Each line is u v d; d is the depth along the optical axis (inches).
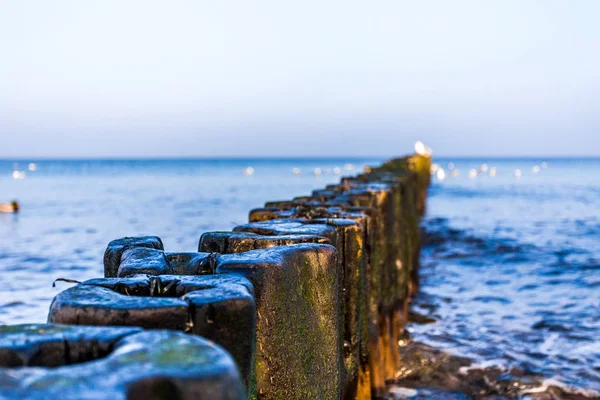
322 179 3225.9
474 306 468.8
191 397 56.1
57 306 82.7
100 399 51.1
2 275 562.6
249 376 87.3
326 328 137.6
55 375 55.4
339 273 187.5
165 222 1053.2
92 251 724.0
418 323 418.3
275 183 2662.4
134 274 109.3
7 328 71.6
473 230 952.9
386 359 316.5
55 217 1161.4
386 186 399.5
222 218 1122.0
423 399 293.6
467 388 308.7
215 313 83.7
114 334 69.6
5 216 1184.2
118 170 5462.6
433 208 1405.0
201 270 120.2
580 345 367.6
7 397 50.8
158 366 57.9
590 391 300.8
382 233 329.1
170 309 81.8
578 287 534.9
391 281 350.9
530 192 2031.3
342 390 186.1
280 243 148.5
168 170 5403.5
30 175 4037.9
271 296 116.6
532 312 447.2
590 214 1251.8
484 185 2561.5
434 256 719.1
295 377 122.3
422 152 1674.5
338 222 191.9
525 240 841.5
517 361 339.0
